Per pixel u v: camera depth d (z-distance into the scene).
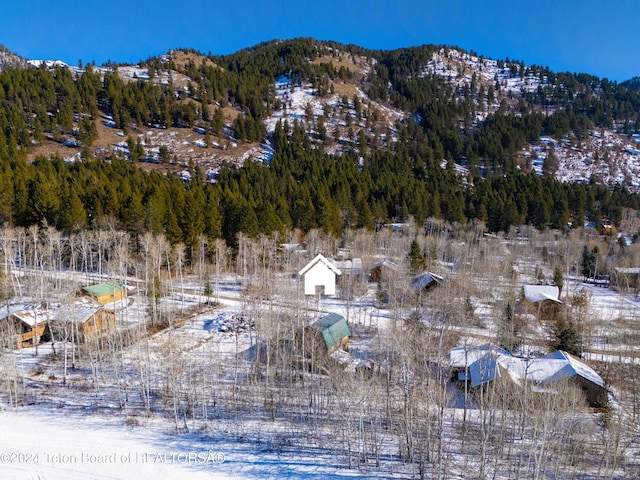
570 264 75.25
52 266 54.91
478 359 33.31
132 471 25.12
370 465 26.52
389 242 78.12
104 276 57.62
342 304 53.97
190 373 33.62
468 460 26.39
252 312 45.66
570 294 59.81
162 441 28.50
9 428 28.89
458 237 87.50
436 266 66.88
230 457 27.02
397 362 31.67
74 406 32.31
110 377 36.59
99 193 67.06
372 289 59.97
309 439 29.34
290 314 39.97
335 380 30.67
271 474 25.42
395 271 57.25
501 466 25.33
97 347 37.16
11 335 36.09
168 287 56.47
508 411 29.19
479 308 52.38
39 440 27.77
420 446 25.52
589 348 42.00
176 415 30.89
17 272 55.50
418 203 93.56
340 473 25.64
